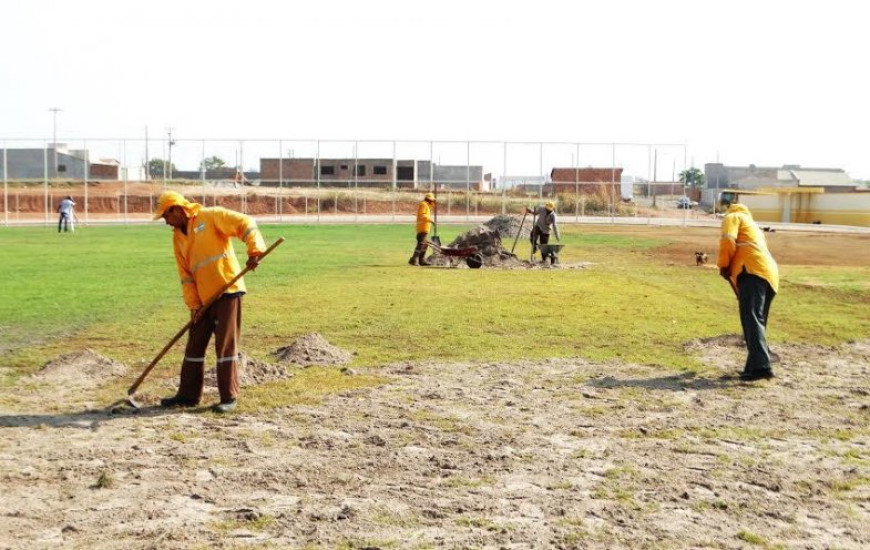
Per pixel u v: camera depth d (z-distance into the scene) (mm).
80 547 4840
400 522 5262
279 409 8047
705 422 7754
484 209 65125
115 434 7168
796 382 9406
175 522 5234
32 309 14500
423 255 24078
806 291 18328
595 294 17094
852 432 7480
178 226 7988
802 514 5531
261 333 12234
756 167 102250
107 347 11031
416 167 69375
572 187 63469
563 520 5332
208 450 6746
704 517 5438
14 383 9016
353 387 8961
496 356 10672
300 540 4957
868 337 12305
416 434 7254
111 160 69250
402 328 12727
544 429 7465
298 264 24219
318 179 59500
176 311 14305
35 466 6297
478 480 6105
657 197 77250
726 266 9633
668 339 11930
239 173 66750
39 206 66688
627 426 7594
